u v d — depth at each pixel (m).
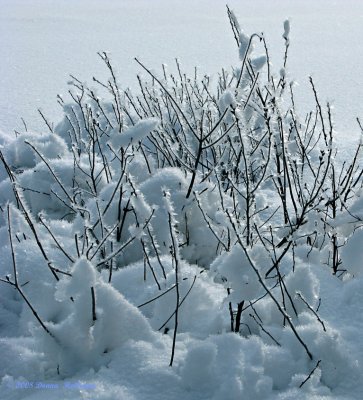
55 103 8.66
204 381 1.82
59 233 3.09
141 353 1.97
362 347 2.03
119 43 14.99
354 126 6.60
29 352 2.03
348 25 16.67
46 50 14.34
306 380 1.81
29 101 8.81
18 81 10.55
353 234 2.58
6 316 2.46
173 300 2.31
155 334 2.12
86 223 2.37
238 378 1.78
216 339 2.00
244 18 19.28
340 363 1.92
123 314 2.07
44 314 2.36
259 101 3.11
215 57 12.27
